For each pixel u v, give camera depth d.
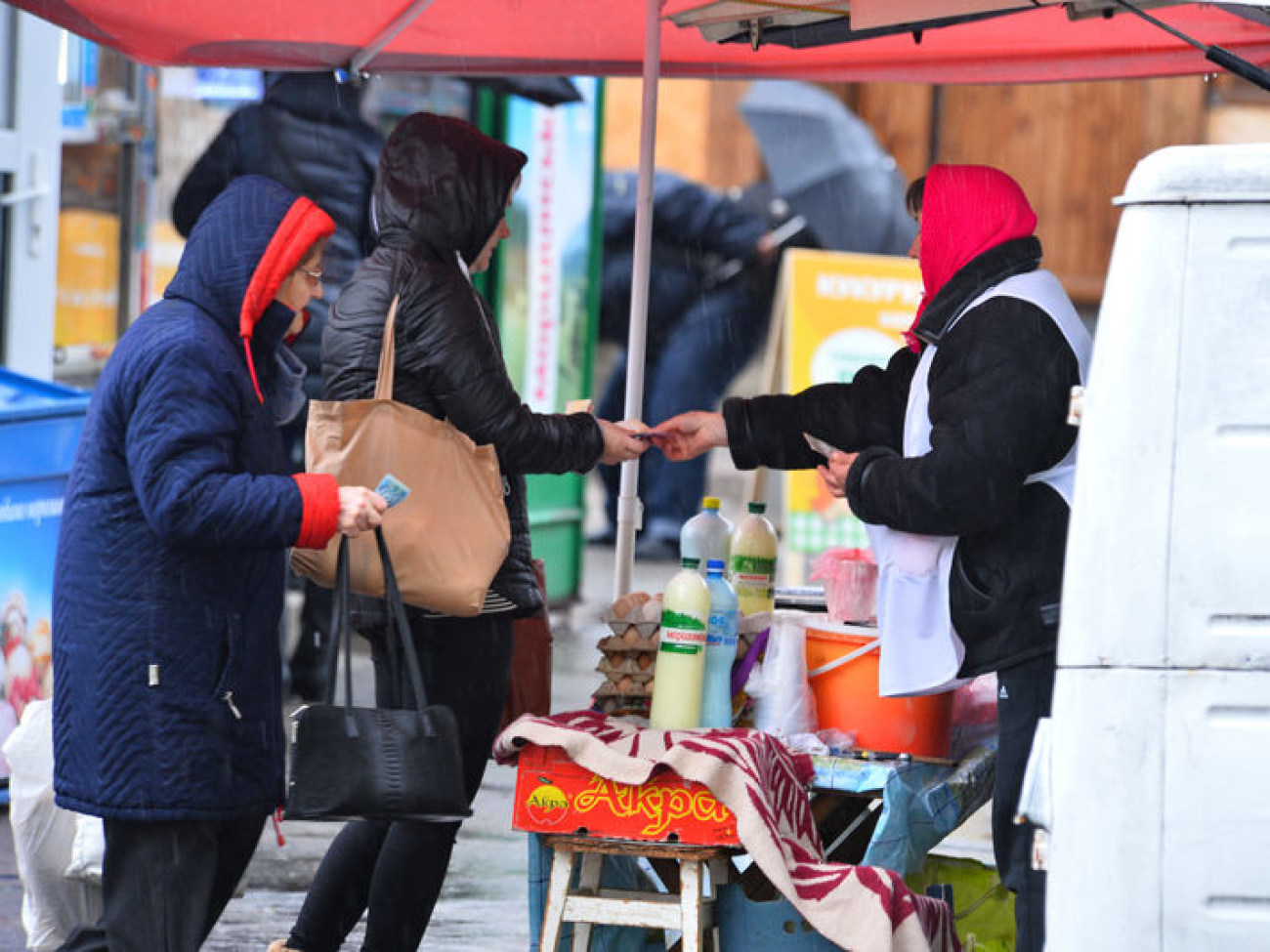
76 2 18.91
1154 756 9.93
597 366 49.09
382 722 13.43
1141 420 10.05
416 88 33.97
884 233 48.38
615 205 49.34
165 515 12.62
